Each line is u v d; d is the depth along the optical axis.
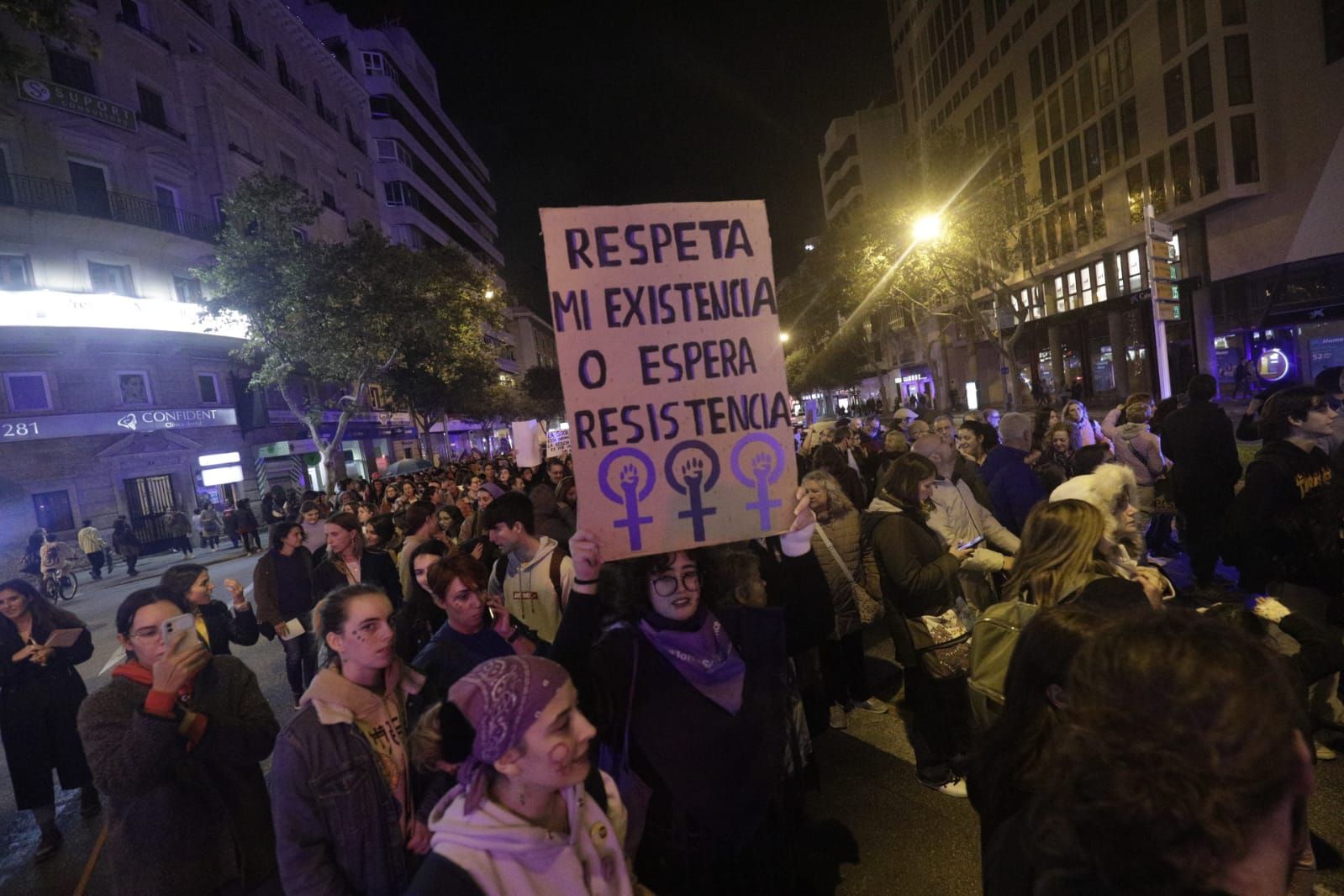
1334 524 3.40
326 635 2.37
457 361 30.14
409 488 13.29
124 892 2.53
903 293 32.22
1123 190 30.78
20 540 21.48
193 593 4.13
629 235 2.45
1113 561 2.86
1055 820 1.03
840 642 4.78
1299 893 1.60
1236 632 1.02
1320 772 3.43
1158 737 0.94
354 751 2.23
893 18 53.59
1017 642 1.80
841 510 4.72
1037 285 39.16
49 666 4.64
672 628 2.31
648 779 2.22
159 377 26.72
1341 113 22.77
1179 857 0.93
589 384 2.39
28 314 22.34
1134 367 32.44
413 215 55.25
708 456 2.45
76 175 24.86
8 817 5.23
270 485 31.20
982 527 4.73
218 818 2.63
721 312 2.50
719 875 2.19
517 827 1.53
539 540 4.14
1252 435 7.61
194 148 29.98
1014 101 38.22
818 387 67.12
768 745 2.25
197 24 31.28
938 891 3.11
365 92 48.53
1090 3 31.53
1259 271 25.78
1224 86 25.03
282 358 23.56
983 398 47.22
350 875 2.20
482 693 1.55
